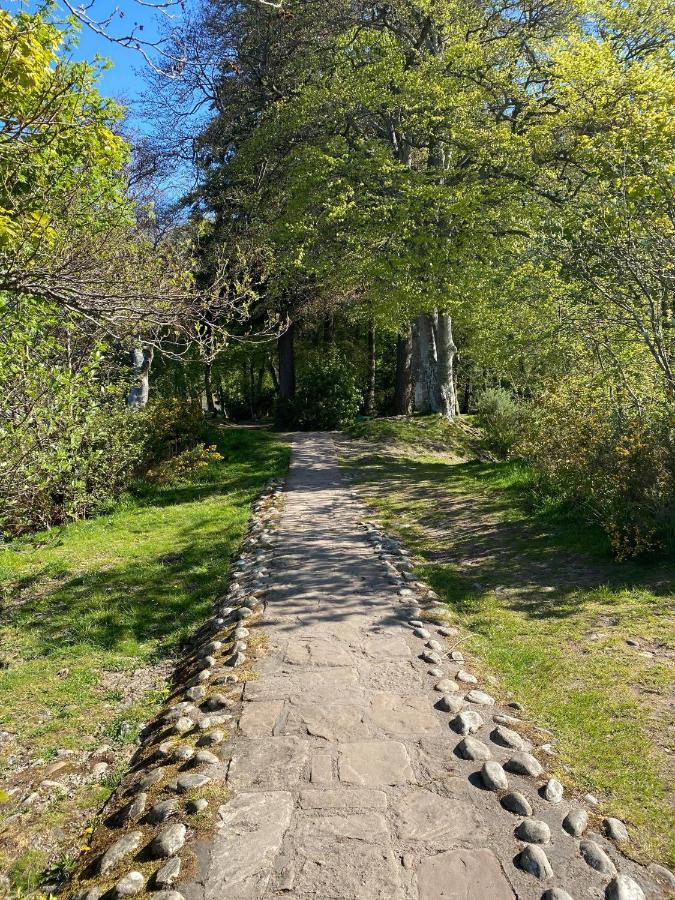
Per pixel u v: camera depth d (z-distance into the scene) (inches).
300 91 707.4
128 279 205.8
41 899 113.7
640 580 246.8
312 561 299.4
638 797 125.1
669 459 269.6
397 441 735.7
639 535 267.6
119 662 229.1
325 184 662.5
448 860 107.1
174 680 209.5
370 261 641.6
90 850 124.1
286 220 708.7
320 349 1206.3
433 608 233.1
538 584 256.4
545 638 204.8
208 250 690.8
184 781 132.6
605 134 422.6
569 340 479.5
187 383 1304.1
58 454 301.0
